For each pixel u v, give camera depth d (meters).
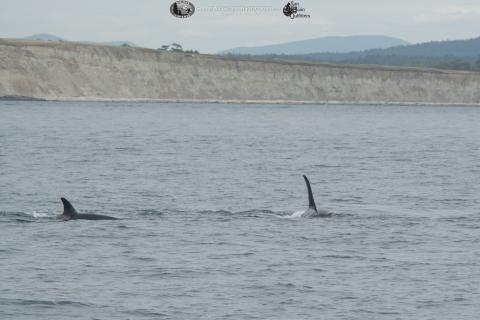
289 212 131.88
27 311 75.38
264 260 95.50
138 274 88.25
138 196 152.25
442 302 78.94
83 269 90.06
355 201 149.50
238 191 161.75
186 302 78.38
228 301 78.88
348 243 106.00
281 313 75.56
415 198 153.75
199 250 100.69
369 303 78.56
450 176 193.25
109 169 198.50
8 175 181.00
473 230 116.75
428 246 104.62
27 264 92.06
